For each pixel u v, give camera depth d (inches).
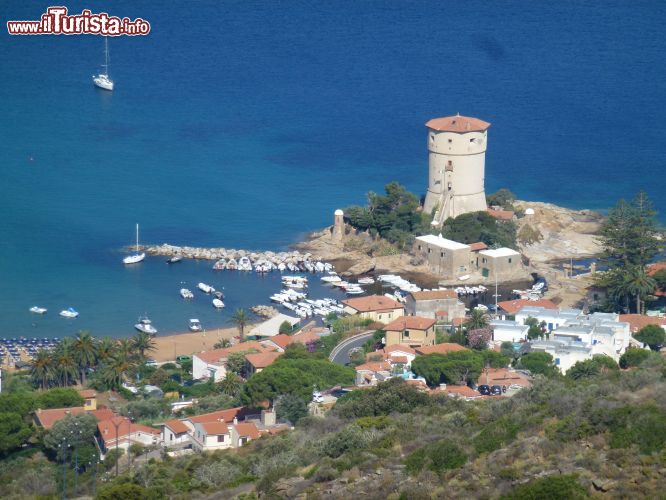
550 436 6259.8
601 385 7066.9
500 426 6579.7
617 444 5989.2
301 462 7160.4
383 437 7101.4
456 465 6299.2
